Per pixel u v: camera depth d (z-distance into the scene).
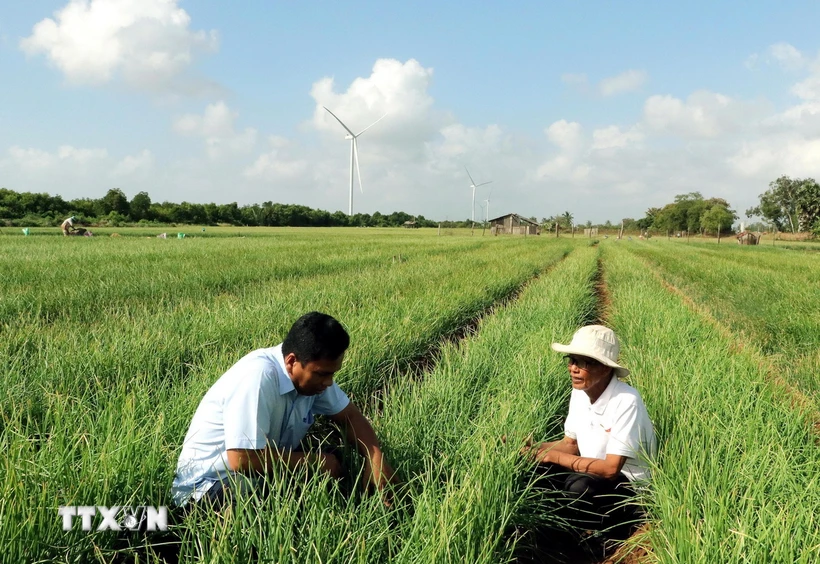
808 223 75.75
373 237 50.47
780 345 8.55
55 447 3.39
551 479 4.33
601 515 3.77
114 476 3.14
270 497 3.06
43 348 6.28
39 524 2.77
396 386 5.68
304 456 3.49
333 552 2.85
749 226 106.00
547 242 46.56
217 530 2.87
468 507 3.06
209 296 10.27
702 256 30.25
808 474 3.66
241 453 3.17
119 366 5.42
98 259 17.00
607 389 3.92
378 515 3.24
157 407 4.23
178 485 3.37
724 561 2.83
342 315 7.91
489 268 17.36
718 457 3.89
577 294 12.08
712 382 5.52
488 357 6.51
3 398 4.57
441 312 9.16
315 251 23.66
